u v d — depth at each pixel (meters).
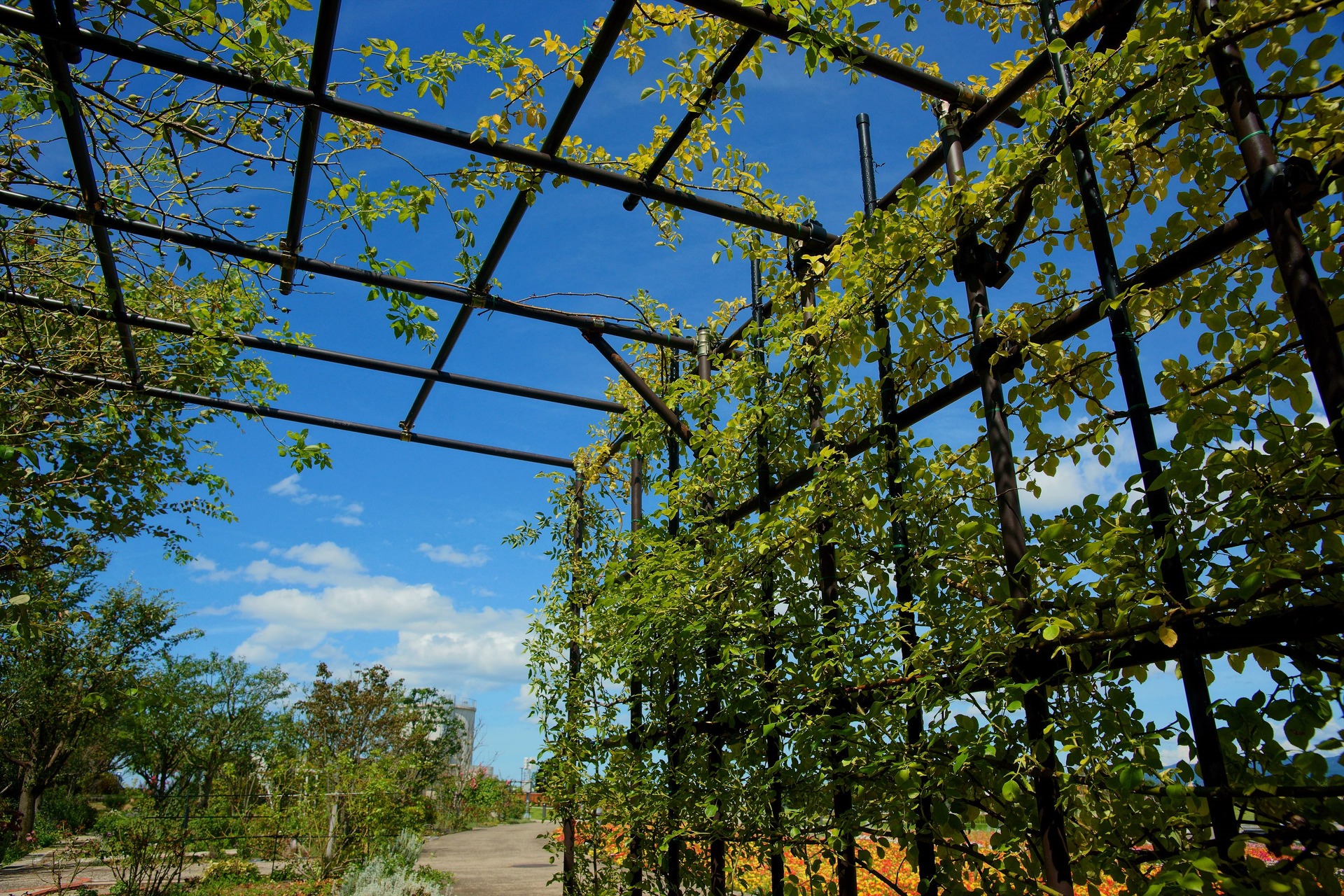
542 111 2.52
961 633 1.82
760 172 2.79
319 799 10.52
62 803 21.05
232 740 20.30
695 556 2.88
